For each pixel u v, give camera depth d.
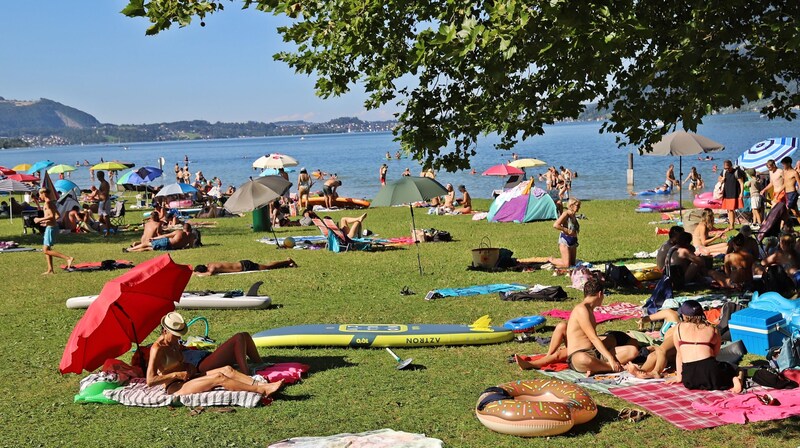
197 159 156.50
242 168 106.38
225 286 17.66
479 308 14.35
